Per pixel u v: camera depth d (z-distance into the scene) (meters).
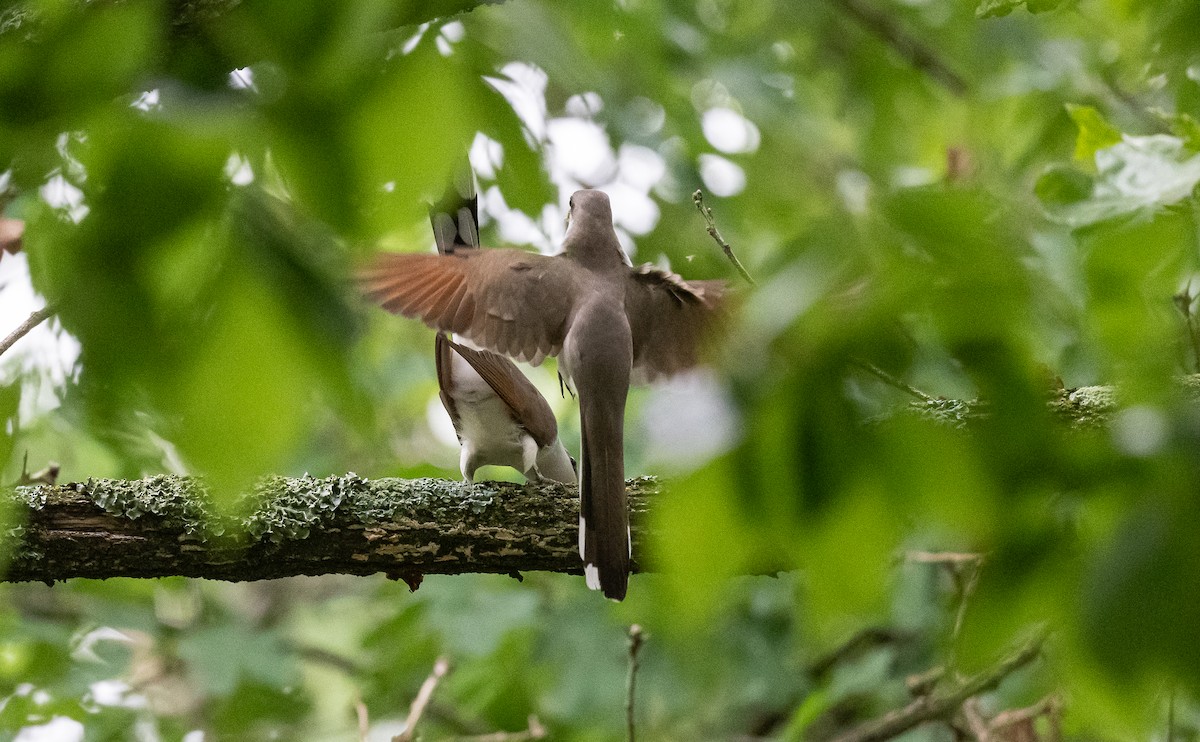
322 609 14.64
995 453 2.72
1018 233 2.93
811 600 2.65
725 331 2.69
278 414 3.22
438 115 3.86
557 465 8.43
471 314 6.36
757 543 2.59
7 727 10.42
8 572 6.39
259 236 3.30
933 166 12.20
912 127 12.47
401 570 6.80
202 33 3.32
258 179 3.47
